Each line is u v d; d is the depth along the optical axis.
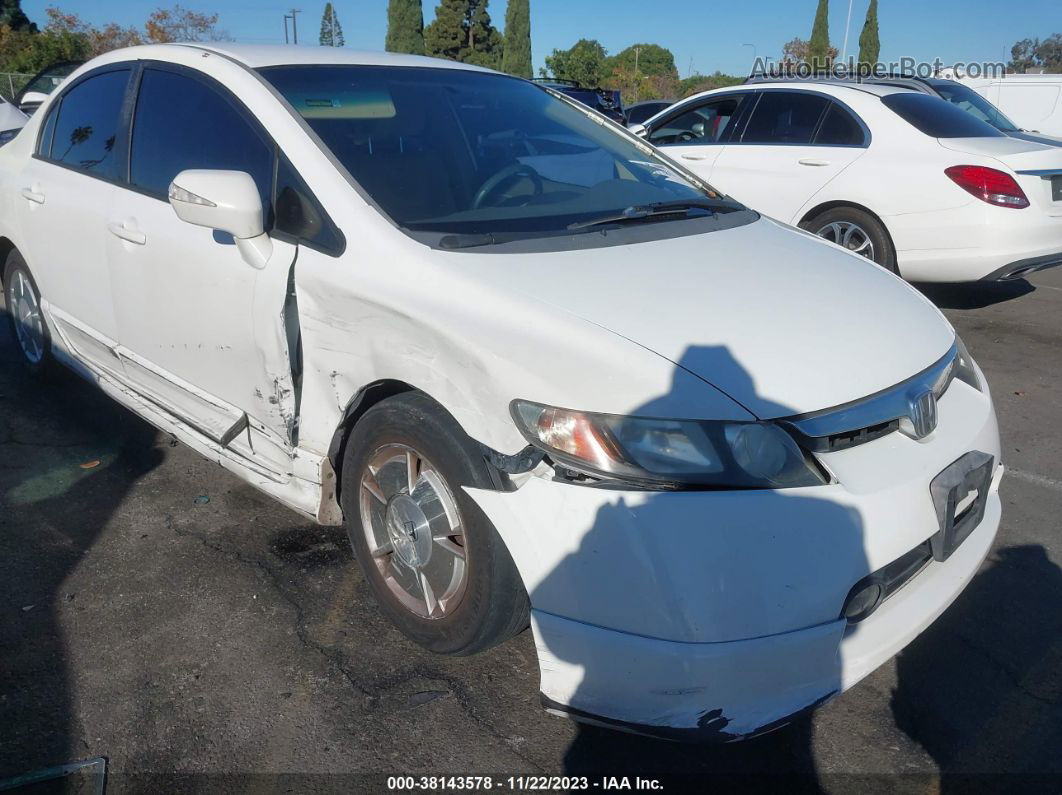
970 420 2.53
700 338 2.23
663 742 2.42
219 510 3.55
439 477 2.44
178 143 3.33
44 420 4.37
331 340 2.67
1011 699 2.61
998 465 2.70
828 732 2.48
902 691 2.64
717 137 7.48
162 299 3.25
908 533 2.18
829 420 2.16
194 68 3.35
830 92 6.81
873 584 2.14
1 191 4.42
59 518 3.46
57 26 39.66
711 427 2.06
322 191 2.77
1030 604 3.05
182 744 2.35
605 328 2.22
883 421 2.26
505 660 2.72
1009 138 6.59
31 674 2.58
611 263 2.60
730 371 2.15
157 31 38.66
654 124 8.09
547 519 2.13
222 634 2.79
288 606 2.94
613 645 2.07
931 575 2.38
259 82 3.11
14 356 5.25
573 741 2.41
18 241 4.30
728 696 2.01
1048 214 6.07
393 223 2.67
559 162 3.37
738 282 2.59
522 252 2.61
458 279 2.42
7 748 2.30
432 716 2.48
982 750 2.41
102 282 3.63
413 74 3.47
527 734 2.43
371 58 3.50
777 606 2.01
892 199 6.26
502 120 3.45
